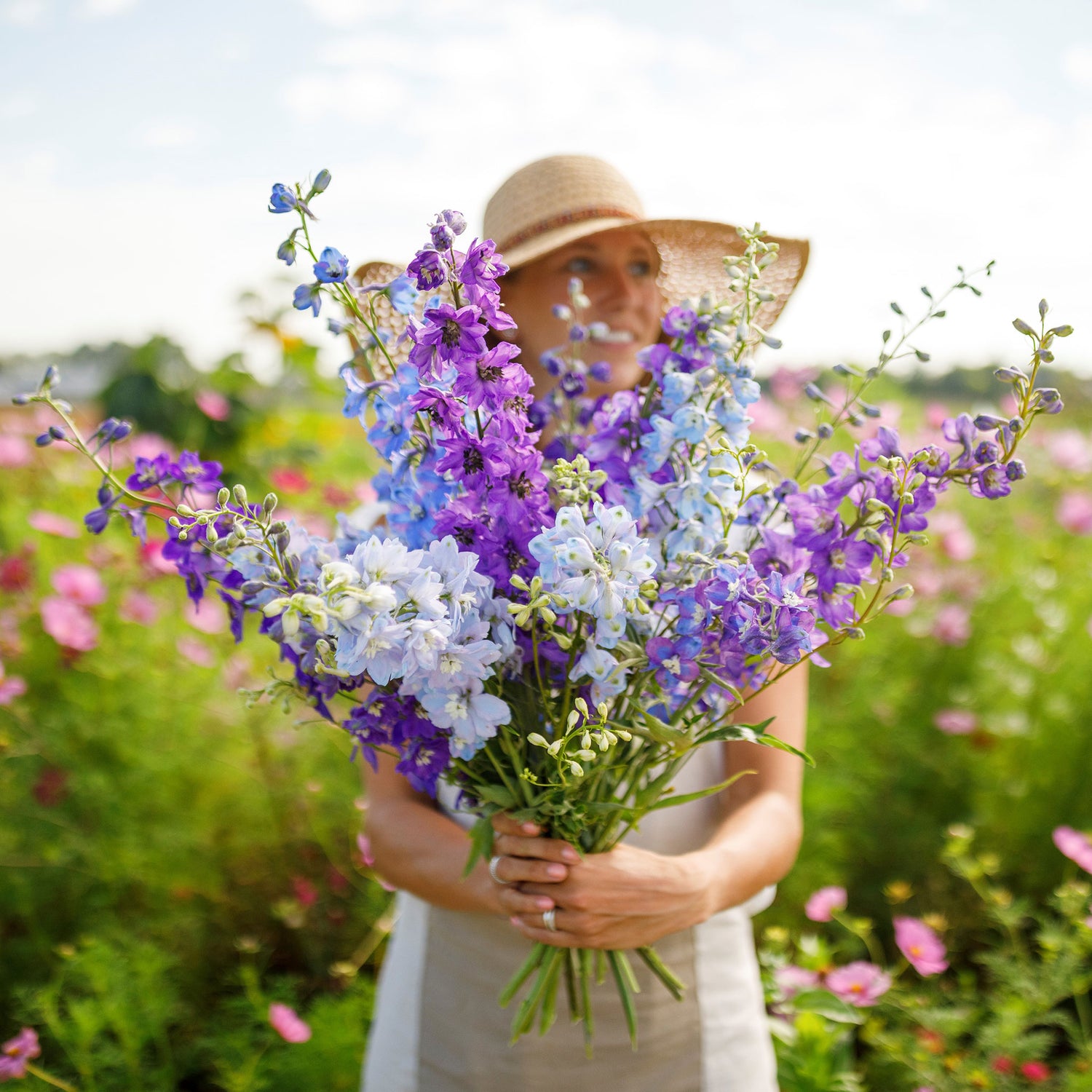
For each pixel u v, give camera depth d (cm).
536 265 154
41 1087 207
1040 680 337
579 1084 143
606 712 98
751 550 110
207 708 300
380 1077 155
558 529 90
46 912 266
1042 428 431
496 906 134
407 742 106
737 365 108
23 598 318
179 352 436
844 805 278
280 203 96
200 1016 254
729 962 148
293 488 358
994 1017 242
